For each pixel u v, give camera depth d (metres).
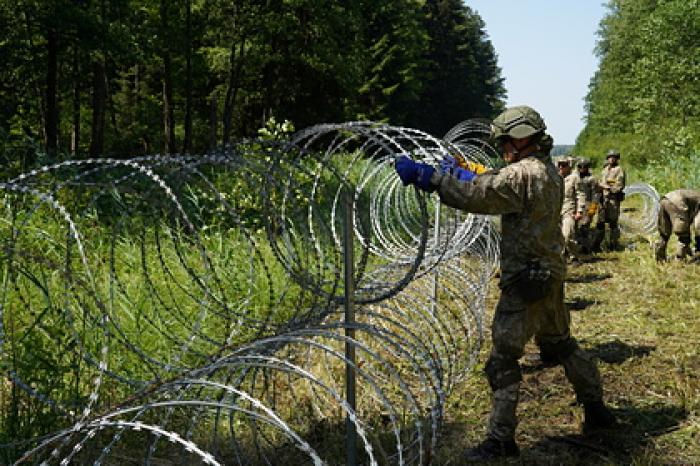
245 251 7.36
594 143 59.03
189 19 27.61
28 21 18.42
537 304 4.11
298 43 30.95
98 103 24.34
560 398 5.15
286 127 10.38
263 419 2.27
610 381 5.47
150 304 5.84
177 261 6.73
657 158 31.69
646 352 6.12
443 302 6.73
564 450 4.29
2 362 3.77
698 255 10.31
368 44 46.47
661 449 4.25
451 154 3.98
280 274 6.84
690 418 4.70
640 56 50.72
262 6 28.70
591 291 8.80
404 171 3.78
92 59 20.72
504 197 3.86
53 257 6.08
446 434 4.55
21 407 4.04
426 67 55.31
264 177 3.64
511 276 4.04
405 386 2.98
